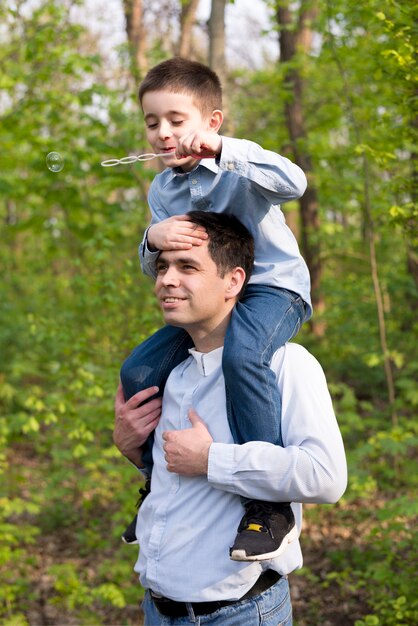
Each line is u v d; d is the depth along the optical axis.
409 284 8.38
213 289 2.05
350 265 9.70
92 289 5.78
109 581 5.02
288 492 1.91
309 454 1.93
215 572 1.99
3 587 4.67
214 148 2.04
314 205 9.77
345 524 5.35
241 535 1.91
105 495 6.42
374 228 6.70
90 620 4.54
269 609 2.05
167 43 8.87
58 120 7.59
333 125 9.57
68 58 7.04
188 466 1.98
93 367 5.48
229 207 2.26
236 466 1.92
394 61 4.02
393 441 5.25
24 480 5.87
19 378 9.08
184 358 2.29
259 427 1.99
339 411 7.01
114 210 7.90
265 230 2.28
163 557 2.04
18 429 5.64
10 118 7.91
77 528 5.93
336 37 5.90
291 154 8.79
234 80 10.84
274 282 2.26
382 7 4.30
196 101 2.52
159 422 2.24
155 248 2.19
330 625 4.36
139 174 7.13
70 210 8.54
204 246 2.04
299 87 8.94
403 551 4.95
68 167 7.46
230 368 2.01
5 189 8.99
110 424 5.38
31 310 10.51
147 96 2.53
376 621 3.85
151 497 2.16
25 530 5.06
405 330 8.87
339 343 8.88
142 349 2.33
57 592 4.93
